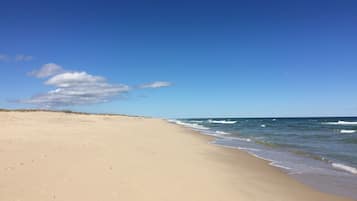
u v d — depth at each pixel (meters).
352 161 14.48
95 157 10.77
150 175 8.77
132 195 6.77
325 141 25.39
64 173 8.14
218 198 7.23
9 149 11.25
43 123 29.88
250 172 11.07
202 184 8.38
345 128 51.34
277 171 11.66
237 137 29.59
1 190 6.43
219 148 18.69
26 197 6.13
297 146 21.22
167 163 11.01
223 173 10.36
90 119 47.72
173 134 28.75
